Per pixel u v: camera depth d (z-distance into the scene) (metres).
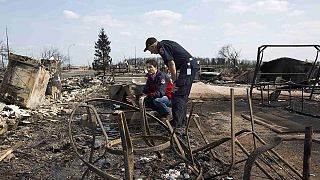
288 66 19.25
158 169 5.06
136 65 53.44
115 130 7.76
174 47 6.62
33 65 11.98
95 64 64.25
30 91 11.79
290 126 8.43
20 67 11.88
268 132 7.80
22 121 9.42
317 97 15.96
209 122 9.16
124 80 27.72
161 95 7.38
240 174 4.89
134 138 4.72
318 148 6.32
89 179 4.79
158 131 7.22
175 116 6.75
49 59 14.84
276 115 10.47
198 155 5.61
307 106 12.66
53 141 7.09
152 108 7.43
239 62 54.94
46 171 5.20
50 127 8.77
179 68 6.68
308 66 18.72
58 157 5.93
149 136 4.77
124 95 10.41
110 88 10.61
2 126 8.16
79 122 9.09
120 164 5.31
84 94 18.95
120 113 3.46
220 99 15.25
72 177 4.90
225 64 54.91
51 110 11.80
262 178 4.74
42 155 6.09
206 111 11.41
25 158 5.91
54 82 15.09
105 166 5.25
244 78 28.34
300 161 5.54
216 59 59.50
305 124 8.74
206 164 5.24
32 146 6.74
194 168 4.63
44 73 12.52
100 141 6.64
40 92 12.59
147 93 7.65
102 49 65.31
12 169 5.31
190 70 6.60
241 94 17.08
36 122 9.59
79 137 7.16
